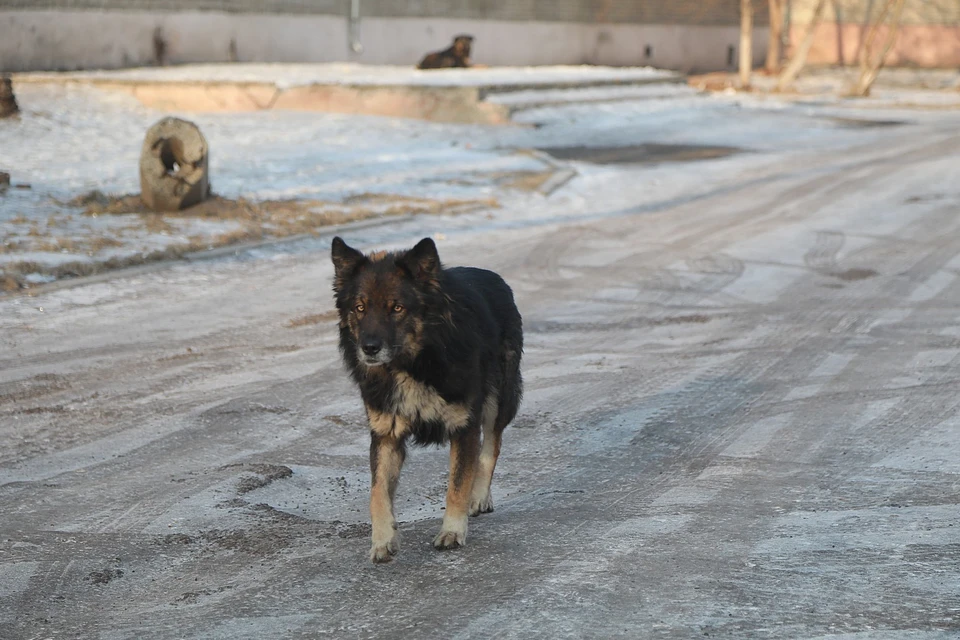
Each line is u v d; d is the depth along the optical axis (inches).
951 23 2488.9
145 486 302.2
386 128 1219.9
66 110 1149.1
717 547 246.7
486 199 834.2
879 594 216.1
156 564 248.7
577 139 1222.9
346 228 701.3
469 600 220.1
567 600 217.3
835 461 316.5
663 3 2364.7
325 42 1770.4
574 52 2204.7
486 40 2021.4
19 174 817.5
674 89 1689.2
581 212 816.3
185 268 587.8
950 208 805.2
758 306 534.3
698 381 409.7
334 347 456.4
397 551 244.5
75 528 271.4
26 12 1309.1
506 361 285.1
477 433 255.3
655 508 278.8
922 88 2106.3
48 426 354.3
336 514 281.7
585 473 314.0
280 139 1124.5
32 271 542.9
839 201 844.6
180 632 211.6
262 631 210.2
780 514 270.7
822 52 2603.3
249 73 1437.0
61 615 222.5
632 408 378.0
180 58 1553.9
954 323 494.0
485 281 288.2
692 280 591.8
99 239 609.9
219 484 302.7
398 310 241.1
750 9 1905.8
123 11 1454.2
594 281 590.6
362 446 339.0
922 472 302.5
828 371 419.8
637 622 205.3
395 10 1867.6
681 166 1042.1
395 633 206.1
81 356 433.4
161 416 366.0
